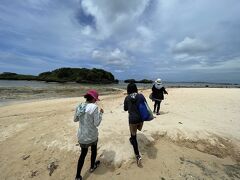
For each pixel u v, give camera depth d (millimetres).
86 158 5219
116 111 10289
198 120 8656
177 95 18562
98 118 4223
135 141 4859
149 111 4797
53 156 5500
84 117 4254
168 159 5129
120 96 20219
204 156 5477
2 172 5172
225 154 5715
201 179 4445
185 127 7051
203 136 6504
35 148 6008
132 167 4801
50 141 6262
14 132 7551
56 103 15055
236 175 4660
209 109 11219
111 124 7551
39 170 5066
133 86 5008
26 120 9148
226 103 13406
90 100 4422
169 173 4621
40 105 14211
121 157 5105
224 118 9141
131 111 4820
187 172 4656
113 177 4562
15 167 5285
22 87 35406
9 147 6340
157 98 9164
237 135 6887
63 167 5047
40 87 37344
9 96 21328
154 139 6137
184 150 5699
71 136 6445
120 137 5996
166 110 10750
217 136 6605
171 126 7109
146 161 4996
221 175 4625
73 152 5520
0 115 11039
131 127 4828
